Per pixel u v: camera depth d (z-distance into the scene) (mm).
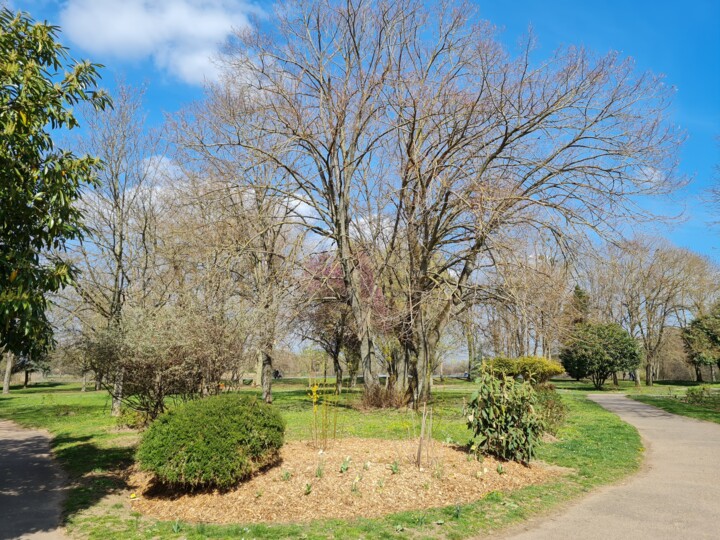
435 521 5629
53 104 6805
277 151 17344
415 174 15758
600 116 16016
